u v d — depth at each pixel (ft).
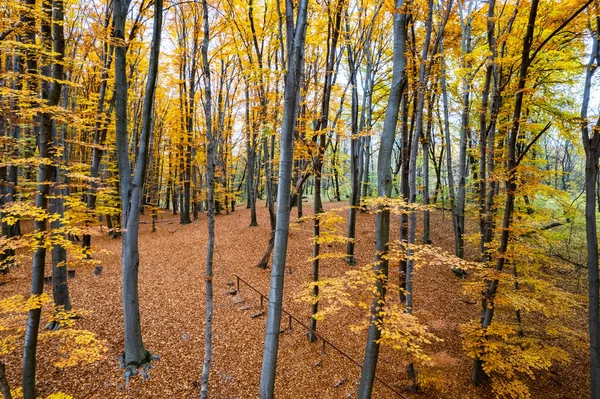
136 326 24.13
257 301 36.88
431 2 25.45
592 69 20.43
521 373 28.19
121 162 23.26
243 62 45.01
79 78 46.75
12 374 21.85
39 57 18.72
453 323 34.24
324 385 25.41
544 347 26.00
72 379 22.40
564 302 25.14
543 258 28.07
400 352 29.99
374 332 16.61
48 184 17.15
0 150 23.31
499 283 26.91
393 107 15.93
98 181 24.50
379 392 25.09
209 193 21.27
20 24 18.43
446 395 25.09
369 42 37.47
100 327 28.55
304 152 28.99
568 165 97.60
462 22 35.42
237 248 53.06
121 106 22.82
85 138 50.37
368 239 54.70
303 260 47.37
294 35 15.44
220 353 27.45
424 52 26.55
